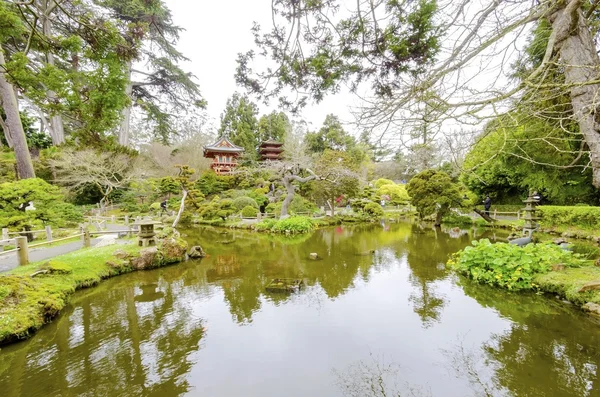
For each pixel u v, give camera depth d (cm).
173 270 715
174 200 1888
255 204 1791
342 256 839
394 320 417
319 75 349
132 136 2770
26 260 574
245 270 708
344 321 418
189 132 2905
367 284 578
